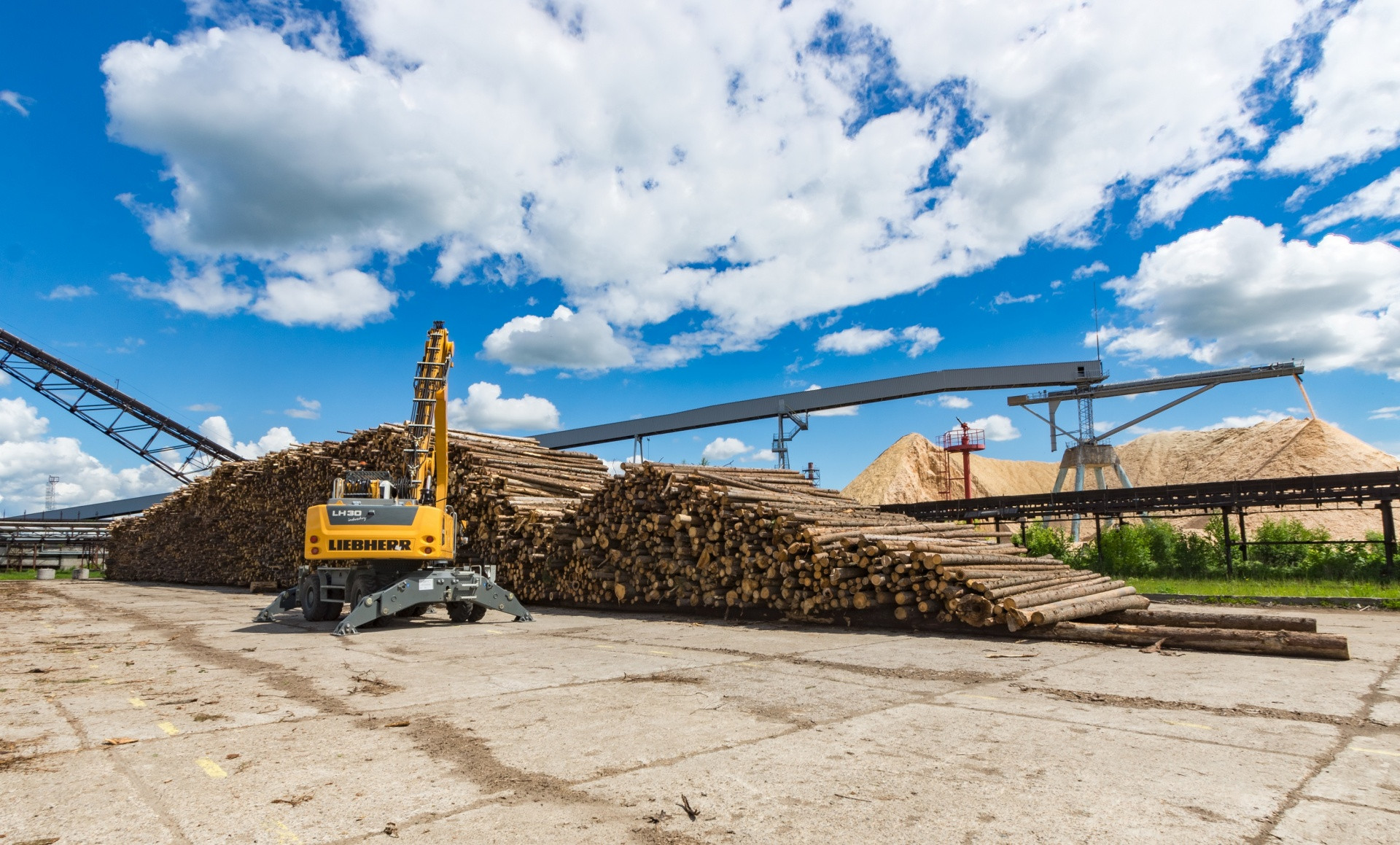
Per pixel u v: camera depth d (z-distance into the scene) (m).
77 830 3.20
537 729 4.88
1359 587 15.48
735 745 4.48
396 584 11.12
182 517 29.83
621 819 3.30
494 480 16.69
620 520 13.88
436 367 13.55
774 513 11.46
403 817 3.34
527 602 16.11
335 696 6.02
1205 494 20.92
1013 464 80.06
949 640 9.30
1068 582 11.21
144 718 5.27
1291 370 41.00
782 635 10.04
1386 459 46.00
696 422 53.41
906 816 3.33
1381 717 5.14
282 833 3.16
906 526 12.75
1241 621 8.57
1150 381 44.53
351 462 20.50
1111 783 3.76
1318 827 3.18
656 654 8.30
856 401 48.72
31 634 11.02
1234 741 4.54
